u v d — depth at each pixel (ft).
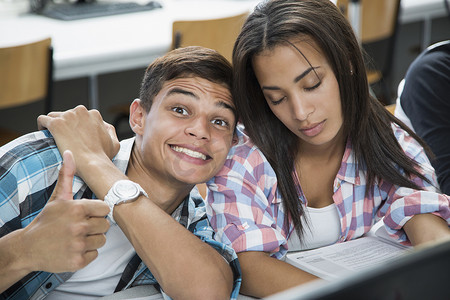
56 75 9.74
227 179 4.21
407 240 4.43
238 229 4.10
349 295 1.61
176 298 3.66
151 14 12.45
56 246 3.23
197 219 4.42
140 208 3.71
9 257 3.30
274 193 4.37
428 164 4.66
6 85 9.07
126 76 13.08
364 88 4.18
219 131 3.96
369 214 4.67
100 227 3.30
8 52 8.81
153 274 3.71
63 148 3.97
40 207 3.89
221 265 3.76
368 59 4.42
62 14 11.96
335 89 4.01
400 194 4.45
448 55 5.76
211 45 10.13
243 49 3.95
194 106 3.85
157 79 3.95
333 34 3.90
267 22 3.91
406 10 13.05
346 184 4.56
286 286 3.85
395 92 14.35
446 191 5.26
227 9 12.98
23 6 12.29
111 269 4.02
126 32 11.10
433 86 5.62
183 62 3.89
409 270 1.67
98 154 3.99
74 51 9.94
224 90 3.95
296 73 3.86
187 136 3.83
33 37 10.69
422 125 5.63
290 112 4.02
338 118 4.11
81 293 4.03
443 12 13.71
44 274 3.81
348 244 4.48
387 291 1.65
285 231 4.48
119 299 3.74
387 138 4.49
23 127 12.21
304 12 3.88
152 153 3.91
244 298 3.99
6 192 3.83
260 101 4.27
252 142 4.35
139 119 4.15
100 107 12.96
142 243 3.65
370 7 11.80
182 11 12.76
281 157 4.36
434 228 4.21
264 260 4.02
